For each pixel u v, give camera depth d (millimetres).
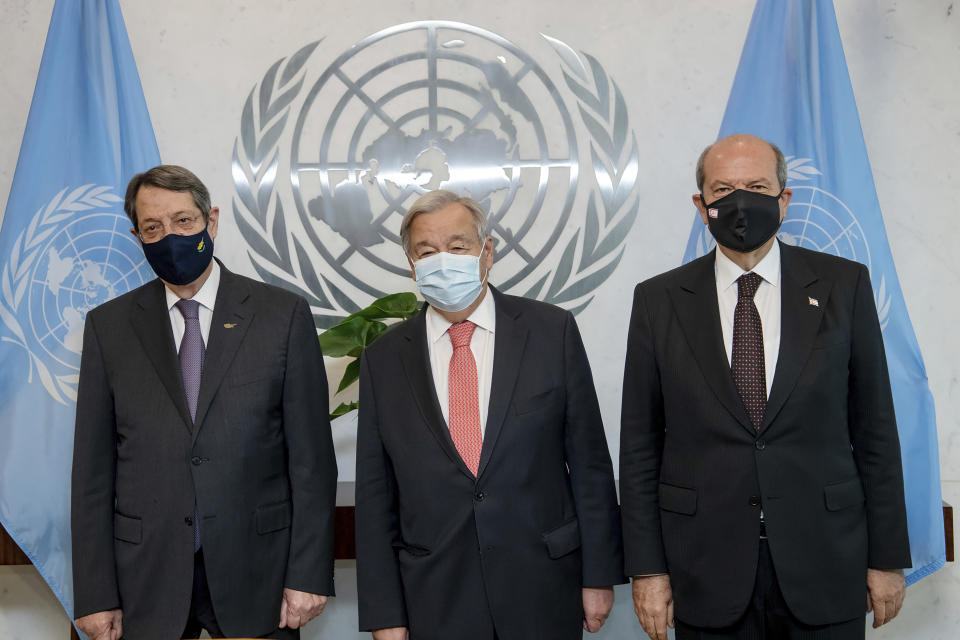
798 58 2494
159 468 1919
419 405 1928
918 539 2385
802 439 1817
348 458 2791
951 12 2689
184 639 1984
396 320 2797
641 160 2750
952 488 2729
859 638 1856
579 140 2748
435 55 2750
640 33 2738
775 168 1901
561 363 1956
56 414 2428
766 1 2510
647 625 1945
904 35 2699
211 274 2064
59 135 2479
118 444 2018
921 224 2713
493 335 2002
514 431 1879
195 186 1978
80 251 2469
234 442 1928
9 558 2447
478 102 2750
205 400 1930
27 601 2807
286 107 2758
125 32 2541
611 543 1965
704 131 2738
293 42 2754
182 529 1904
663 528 1928
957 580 2750
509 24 2748
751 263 1932
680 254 2756
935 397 2725
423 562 1883
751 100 2508
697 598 1863
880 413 1870
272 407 1994
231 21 2750
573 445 1980
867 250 2420
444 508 1875
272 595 1966
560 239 2758
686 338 1908
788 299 1888
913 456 2396
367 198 2758
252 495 1947
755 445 1818
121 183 2512
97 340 2023
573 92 2748
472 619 1858
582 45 2746
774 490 1807
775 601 1854
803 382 1812
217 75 2758
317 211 2758
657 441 1991
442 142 2752
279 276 2770
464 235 1914
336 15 2752
